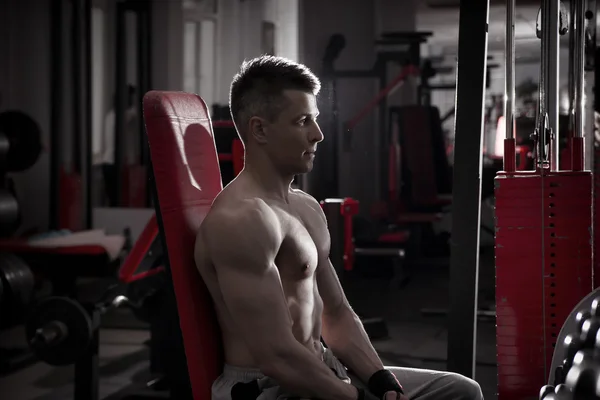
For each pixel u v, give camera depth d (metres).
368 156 5.85
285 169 1.59
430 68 5.75
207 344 1.60
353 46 5.79
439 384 1.73
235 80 1.62
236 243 1.45
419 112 5.76
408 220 5.69
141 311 3.25
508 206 2.07
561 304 2.05
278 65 1.58
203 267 1.54
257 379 1.55
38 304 2.84
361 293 5.23
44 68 5.87
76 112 5.84
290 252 1.56
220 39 5.77
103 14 5.87
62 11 5.80
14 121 5.32
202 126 1.73
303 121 1.57
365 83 5.82
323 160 5.77
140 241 2.87
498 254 2.09
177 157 1.60
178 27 5.81
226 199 1.53
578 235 2.03
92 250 4.09
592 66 2.93
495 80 5.40
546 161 2.11
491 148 5.39
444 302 4.95
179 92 1.70
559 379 1.73
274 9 5.72
